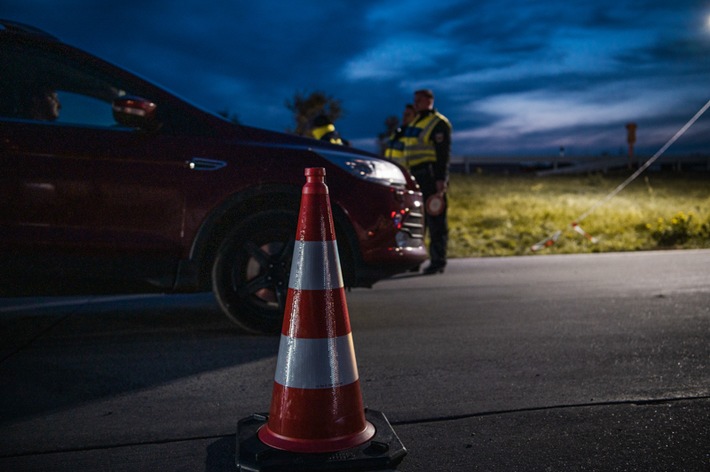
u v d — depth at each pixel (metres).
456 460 2.17
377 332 4.16
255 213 3.89
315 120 8.66
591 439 2.33
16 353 3.64
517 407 2.67
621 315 4.68
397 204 4.25
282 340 2.18
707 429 2.42
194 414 2.65
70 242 3.65
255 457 2.02
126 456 2.24
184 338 4.01
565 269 7.65
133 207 3.73
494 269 7.75
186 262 3.80
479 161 35.94
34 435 2.43
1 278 3.62
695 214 12.96
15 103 3.76
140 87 3.87
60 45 3.78
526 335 4.04
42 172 3.63
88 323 4.50
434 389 2.93
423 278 6.97
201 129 3.92
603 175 33.38
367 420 2.32
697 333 4.05
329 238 2.20
